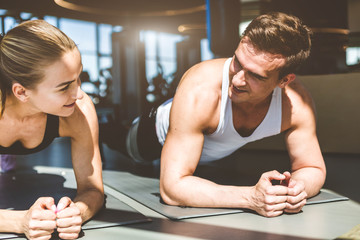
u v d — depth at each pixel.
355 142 3.28
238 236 1.17
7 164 2.59
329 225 1.27
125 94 11.08
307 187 1.52
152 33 15.71
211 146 1.78
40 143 1.40
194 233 1.21
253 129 1.62
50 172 2.63
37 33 1.05
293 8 5.39
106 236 1.18
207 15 5.64
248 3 9.22
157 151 2.38
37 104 1.12
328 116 3.38
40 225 1.07
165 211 1.44
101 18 10.65
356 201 1.64
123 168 2.79
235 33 5.49
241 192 1.41
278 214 1.37
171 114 1.53
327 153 3.40
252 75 1.29
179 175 1.49
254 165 2.80
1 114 1.19
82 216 1.24
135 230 1.25
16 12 9.74
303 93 1.67
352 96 3.27
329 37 5.25
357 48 8.02
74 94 1.13
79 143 1.41
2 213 1.17
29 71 1.04
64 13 10.18
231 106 1.52
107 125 2.70
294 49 1.28
